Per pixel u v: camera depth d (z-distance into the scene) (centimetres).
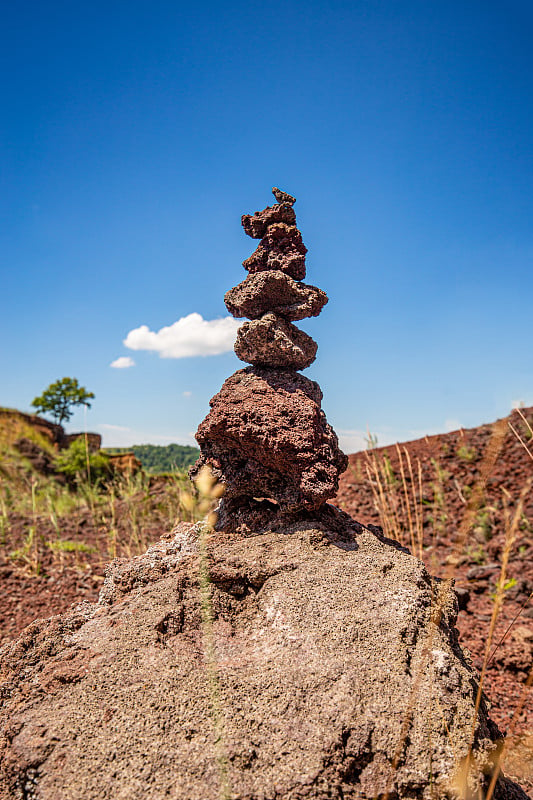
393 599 237
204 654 223
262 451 279
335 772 180
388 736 188
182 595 244
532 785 242
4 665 230
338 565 255
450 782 181
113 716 196
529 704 362
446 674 212
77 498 1106
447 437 1032
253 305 308
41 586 581
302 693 199
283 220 316
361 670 207
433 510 777
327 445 288
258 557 262
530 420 901
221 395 298
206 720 192
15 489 1171
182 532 308
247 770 180
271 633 228
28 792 183
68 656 223
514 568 593
